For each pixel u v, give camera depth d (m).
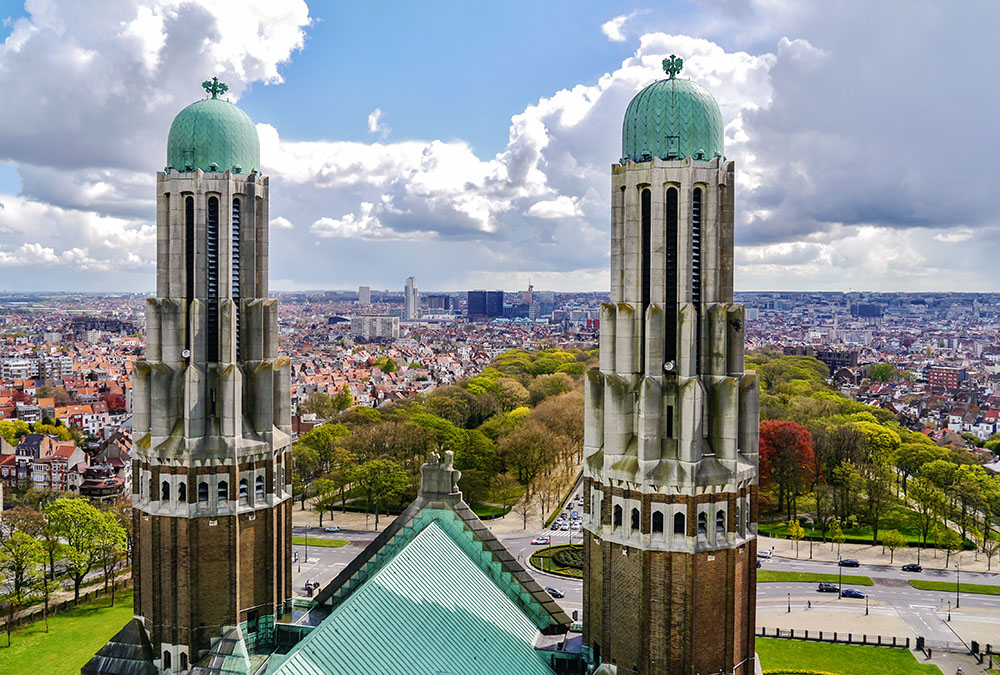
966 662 134.25
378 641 52.47
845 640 142.75
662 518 57.84
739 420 61.44
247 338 69.62
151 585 66.94
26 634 144.50
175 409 67.31
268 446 69.56
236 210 68.62
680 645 57.91
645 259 59.97
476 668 56.50
